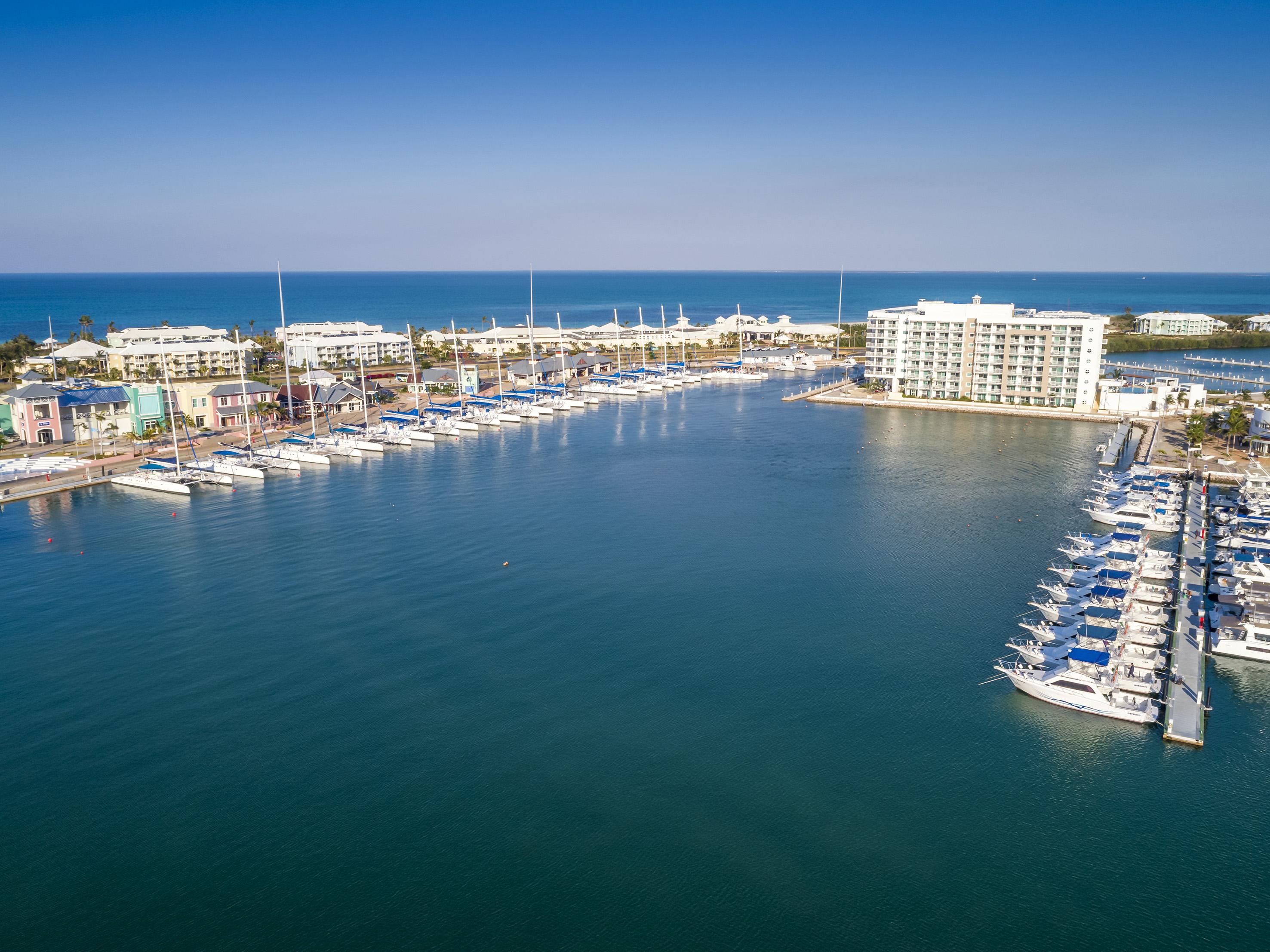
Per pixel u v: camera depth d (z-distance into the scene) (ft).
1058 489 617.21
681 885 234.17
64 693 331.57
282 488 646.33
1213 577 432.66
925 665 349.61
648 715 313.73
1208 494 592.60
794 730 304.71
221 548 499.51
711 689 331.57
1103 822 258.98
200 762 287.69
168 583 443.32
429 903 228.22
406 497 612.70
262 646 369.30
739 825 256.93
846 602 411.54
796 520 543.80
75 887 234.38
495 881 235.61
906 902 229.25
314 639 376.07
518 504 588.09
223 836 252.83
